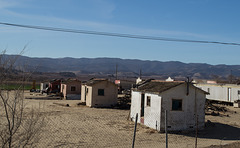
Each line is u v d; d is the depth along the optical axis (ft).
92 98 112.27
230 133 63.82
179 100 63.31
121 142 47.14
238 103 130.93
